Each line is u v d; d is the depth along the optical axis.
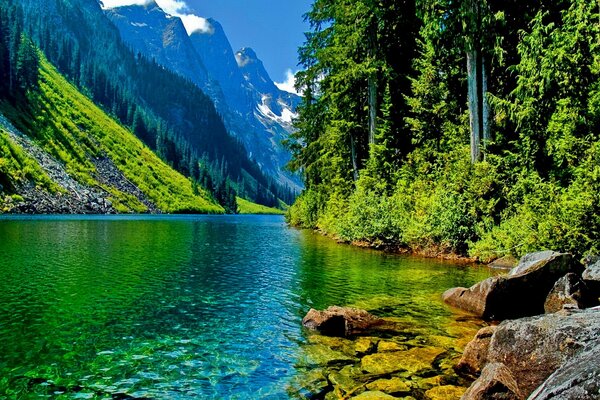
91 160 110.38
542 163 18.56
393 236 24.19
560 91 16.88
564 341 5.05
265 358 7.10
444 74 27.34
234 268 16.75
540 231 14.20
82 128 124.56
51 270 14.82
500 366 5.30
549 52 16.67
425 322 9.28
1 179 65.44
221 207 172.88
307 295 11.95
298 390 5.88
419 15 22.02
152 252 21.41
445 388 5.91
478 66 22.42
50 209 70.25
